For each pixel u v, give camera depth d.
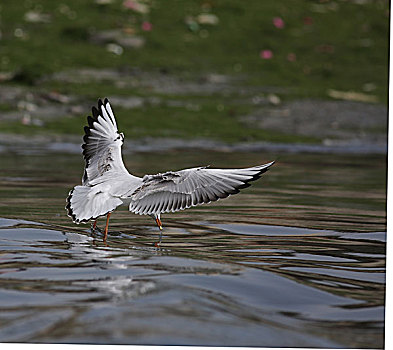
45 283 6.41
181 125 21.48
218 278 6.77
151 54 27.95
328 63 29.11
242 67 28.05
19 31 28.17
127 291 6.15
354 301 6.35
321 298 6.37
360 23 33.00
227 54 28.97
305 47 30.34
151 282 6.46
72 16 30.02
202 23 31.27
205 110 23.14
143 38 29.05
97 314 5.50
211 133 20.97
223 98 24.58
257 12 32.97
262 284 6.66
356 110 24.09
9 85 23.56
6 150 17.48
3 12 29.59
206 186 7.82
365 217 10.82
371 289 6.77
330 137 21.33
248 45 29.97
